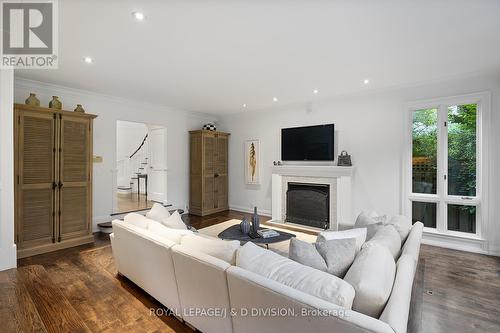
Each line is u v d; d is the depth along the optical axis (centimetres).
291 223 522
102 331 191
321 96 478
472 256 346
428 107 398
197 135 607
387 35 246
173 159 600
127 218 274
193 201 614
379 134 437
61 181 372
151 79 379
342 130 477
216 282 156
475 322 209
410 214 414
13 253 275
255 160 606
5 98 270
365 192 451
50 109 358
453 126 384
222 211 636
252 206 617
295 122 541
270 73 354
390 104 426
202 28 234
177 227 268
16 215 335
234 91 445
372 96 443
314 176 498
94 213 464
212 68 335
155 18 217
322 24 226
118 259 274
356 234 198
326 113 497
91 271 296
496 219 347
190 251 177
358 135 459
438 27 230
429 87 392
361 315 104
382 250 152
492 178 348
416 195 408
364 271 131
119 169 859
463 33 241
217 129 689
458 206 381
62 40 255
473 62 314
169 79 380
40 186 353
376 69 338
